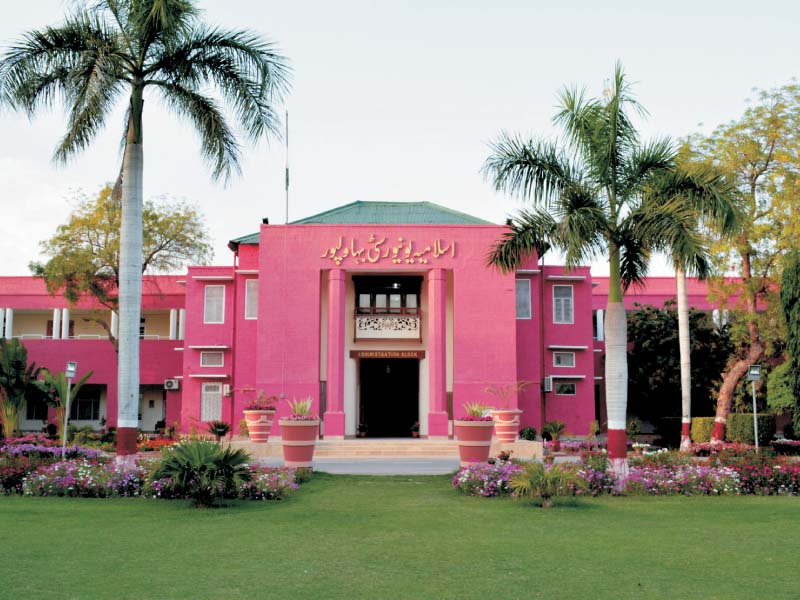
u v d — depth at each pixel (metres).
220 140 15.40
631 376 31.56
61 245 32.16
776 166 26.11
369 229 26.98
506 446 21.86
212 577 7.22
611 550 8.61
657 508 11.96
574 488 13.31
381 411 28.55
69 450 17.23
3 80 13.77
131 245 14.23
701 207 13.58
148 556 8.09
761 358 28.64
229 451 12.13
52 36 13.84
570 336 29.70
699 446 22.62
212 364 29.58
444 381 26.38
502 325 26.61
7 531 9.43
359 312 28.03
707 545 8.96
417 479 15.95
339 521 10.52
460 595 6.67
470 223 28.66
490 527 10.12
